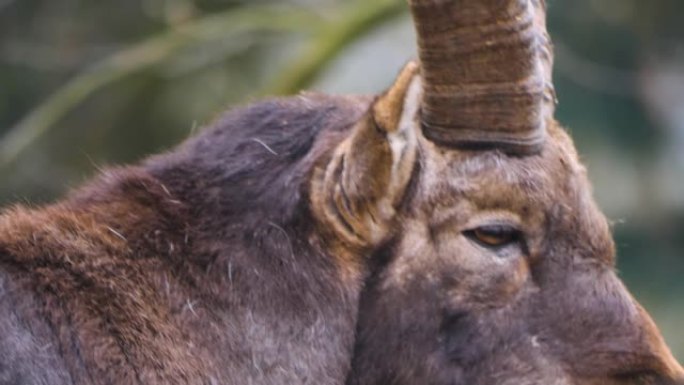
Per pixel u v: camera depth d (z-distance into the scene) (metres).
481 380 11.48
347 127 11.65
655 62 38.28
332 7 29.84
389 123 11.14
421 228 11.40
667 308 39.47
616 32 37.75
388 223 11.38
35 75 36.72
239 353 11.24
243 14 28.31
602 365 11.56
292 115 11.91
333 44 27.30
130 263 11.34
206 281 11.37
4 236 11.24
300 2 32.94
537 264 11.56
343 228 11.37
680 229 41.03
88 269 11.23
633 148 40.06
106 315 11.12
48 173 34.91
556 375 11.52
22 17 36.06
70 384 10.87
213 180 11.74
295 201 11.48
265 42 34.97
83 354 10.96
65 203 11.82
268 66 36.47
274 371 11.26
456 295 11.46
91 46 35.88
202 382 11.12
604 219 11.80
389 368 11.50
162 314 11.23
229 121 12.07
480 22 11.12
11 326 10.86
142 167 11.97
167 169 11.85
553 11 37.16
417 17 11.14
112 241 11.39
